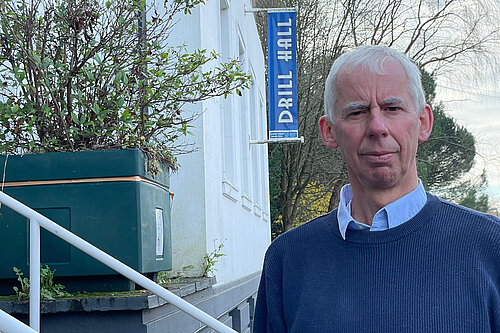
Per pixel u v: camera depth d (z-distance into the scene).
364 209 2.13
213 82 4.95
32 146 4.04
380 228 2.07
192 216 6.09
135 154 3.98
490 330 1.89
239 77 5.02
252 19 14.65
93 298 3.60
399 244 1.99
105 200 3.96
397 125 2.05
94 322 3.63
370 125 2.04
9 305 3.60
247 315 9.51
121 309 3.59
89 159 3.98
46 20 4.35
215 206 6.71
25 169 3.97
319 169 30.66
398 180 2.07
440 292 1.91
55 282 3.91
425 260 1.96
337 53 30.47
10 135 4.34
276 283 2.23
